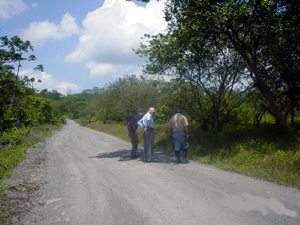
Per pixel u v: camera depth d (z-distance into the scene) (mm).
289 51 8164
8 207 3775
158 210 3439
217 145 7984
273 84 9016
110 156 8289
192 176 5117
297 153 5066
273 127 9188
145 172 5668
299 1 7109
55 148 11445
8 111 16016
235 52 9180
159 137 11523
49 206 3848
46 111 34844
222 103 10320
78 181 5211
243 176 5012
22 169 6594
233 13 6754
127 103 24828
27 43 18172
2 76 18016
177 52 9016
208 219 3070
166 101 12430
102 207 3672
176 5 7844
